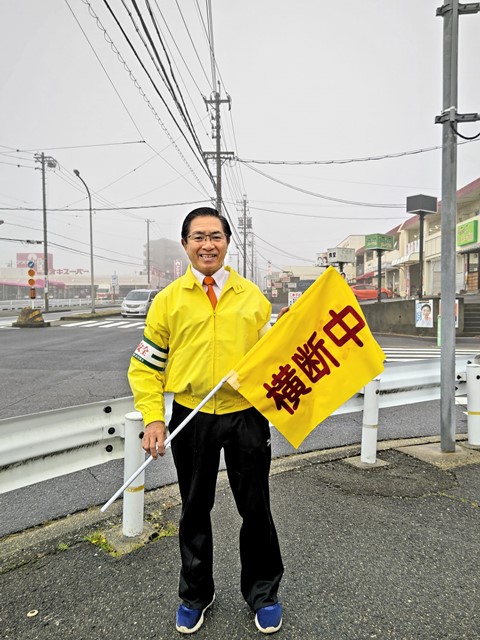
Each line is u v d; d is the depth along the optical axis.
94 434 2.77
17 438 2.43
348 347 2.11
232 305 1.93
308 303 2.06
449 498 3.12
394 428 5.10
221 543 2.60
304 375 2.04
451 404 4.05
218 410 1.92
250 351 1.93
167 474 3.78
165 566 2.36
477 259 25.72
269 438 2.03
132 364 2.02
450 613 2.00
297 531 2.69
